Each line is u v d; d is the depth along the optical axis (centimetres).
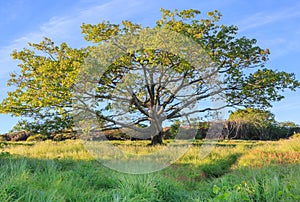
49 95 1361
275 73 1463
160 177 615
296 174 571
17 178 438
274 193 436
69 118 1471
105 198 465
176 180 697
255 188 456
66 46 1485
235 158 1011
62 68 1334
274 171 634
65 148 1123
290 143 1075
